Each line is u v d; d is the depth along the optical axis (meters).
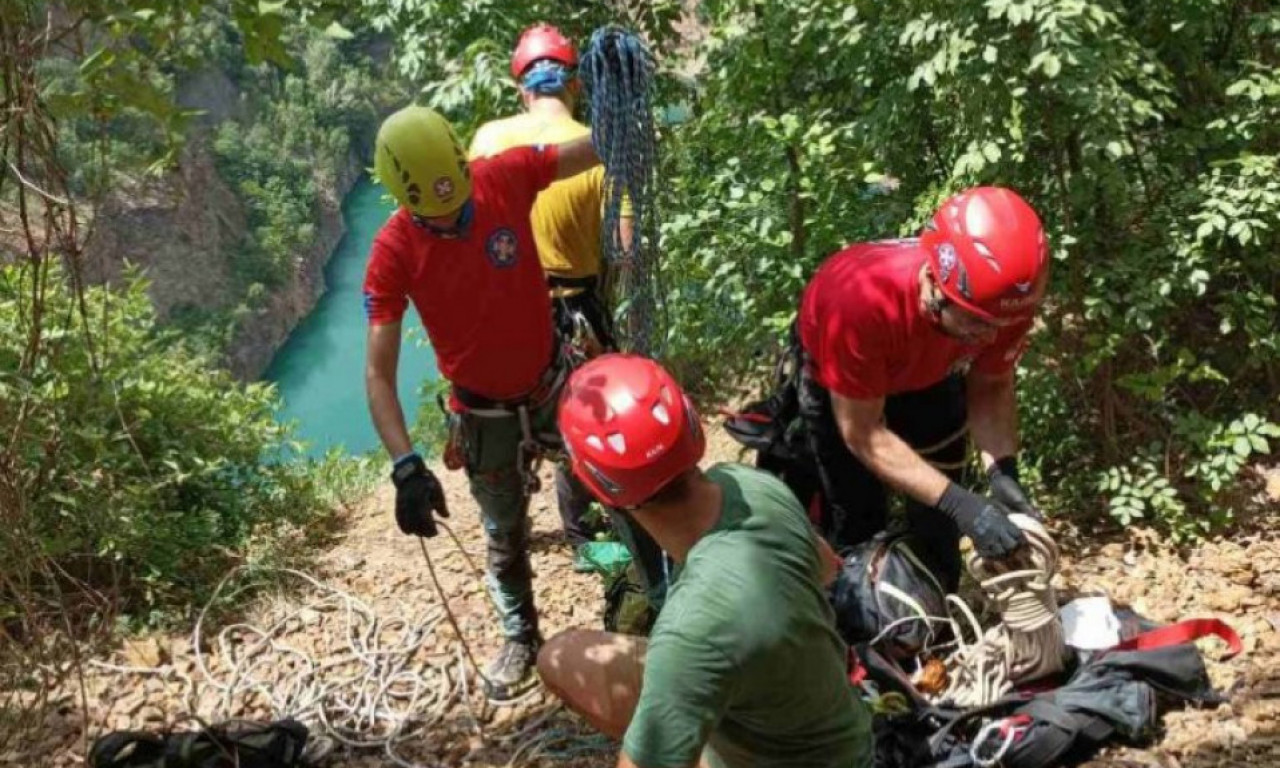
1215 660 3.82
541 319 3.66
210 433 5.77
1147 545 4.47
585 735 3.88
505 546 3.99
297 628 4.63
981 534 3.39
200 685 4.31
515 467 3.85
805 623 2.22
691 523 2.27
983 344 3.29
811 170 5.05
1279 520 4.54
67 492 4.64
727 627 2.14
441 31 6.56
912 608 3.63
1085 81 4.24
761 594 2.17
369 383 3.61
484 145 4.05
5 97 2.71
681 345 6.07
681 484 2.27
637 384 2.30
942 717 3.44
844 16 4.84
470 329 3.58
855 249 3.50
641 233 3.50
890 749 3.40
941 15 4.49
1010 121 4.43
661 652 2.16
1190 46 4.94
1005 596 3.46
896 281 3.29
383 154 3.32
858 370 3.35
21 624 4.38
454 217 3.42
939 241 3.14
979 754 3.36
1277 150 4.89
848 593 3.70
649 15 6.32
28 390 3.29
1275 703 3.56
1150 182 4.96
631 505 2.28
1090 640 3.66
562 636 3.27
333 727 4.06
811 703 2.27
